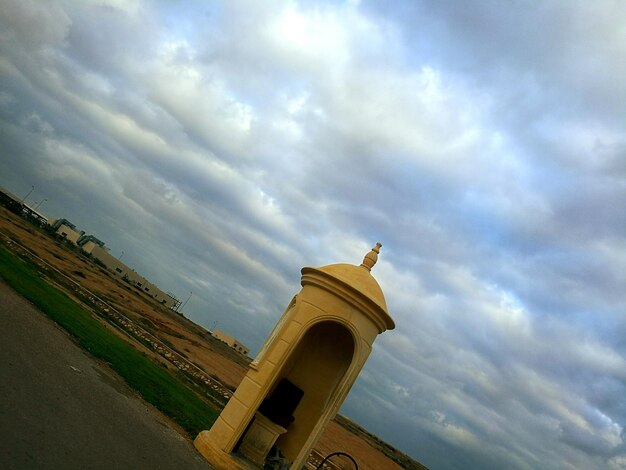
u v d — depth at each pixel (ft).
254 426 34.78
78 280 122.42
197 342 193.16
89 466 16.47
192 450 29.66
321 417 32.48
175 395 47.14
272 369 32.01
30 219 259.39
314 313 32.96
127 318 108.27
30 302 44.04
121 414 26.37
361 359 33.63
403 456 258.78
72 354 33.60
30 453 14.71
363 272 35.37
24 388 20.04
